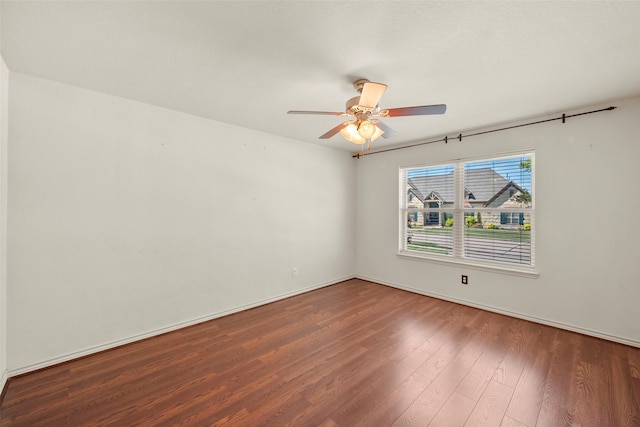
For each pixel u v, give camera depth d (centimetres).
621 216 262
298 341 268
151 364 228
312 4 138
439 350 251
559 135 294
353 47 175
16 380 206
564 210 292
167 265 286
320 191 439
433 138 393
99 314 247
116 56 188
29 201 214
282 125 338
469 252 369
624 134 260
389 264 451
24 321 213
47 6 139
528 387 200
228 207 333
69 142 231
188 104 272
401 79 218
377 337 277
